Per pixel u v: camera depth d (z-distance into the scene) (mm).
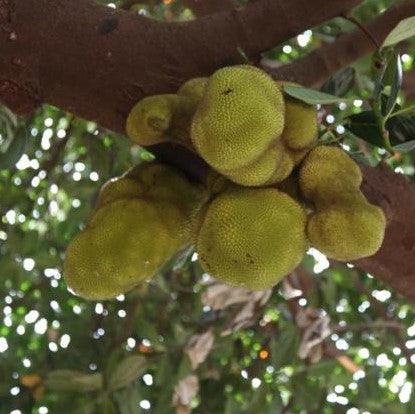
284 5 1248
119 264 1123
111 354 2449
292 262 1084
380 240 1085
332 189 1099
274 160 1060
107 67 1215
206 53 1241
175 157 1188
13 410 2822
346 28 2248
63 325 3018
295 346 2410
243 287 1090
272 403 2602
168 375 2539
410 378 2871
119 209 1149
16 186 2785
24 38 1197
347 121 1192
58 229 2957
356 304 3084
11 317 3152
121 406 2344
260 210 1072
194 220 1186
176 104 1135
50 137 2791
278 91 1063
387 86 1250
